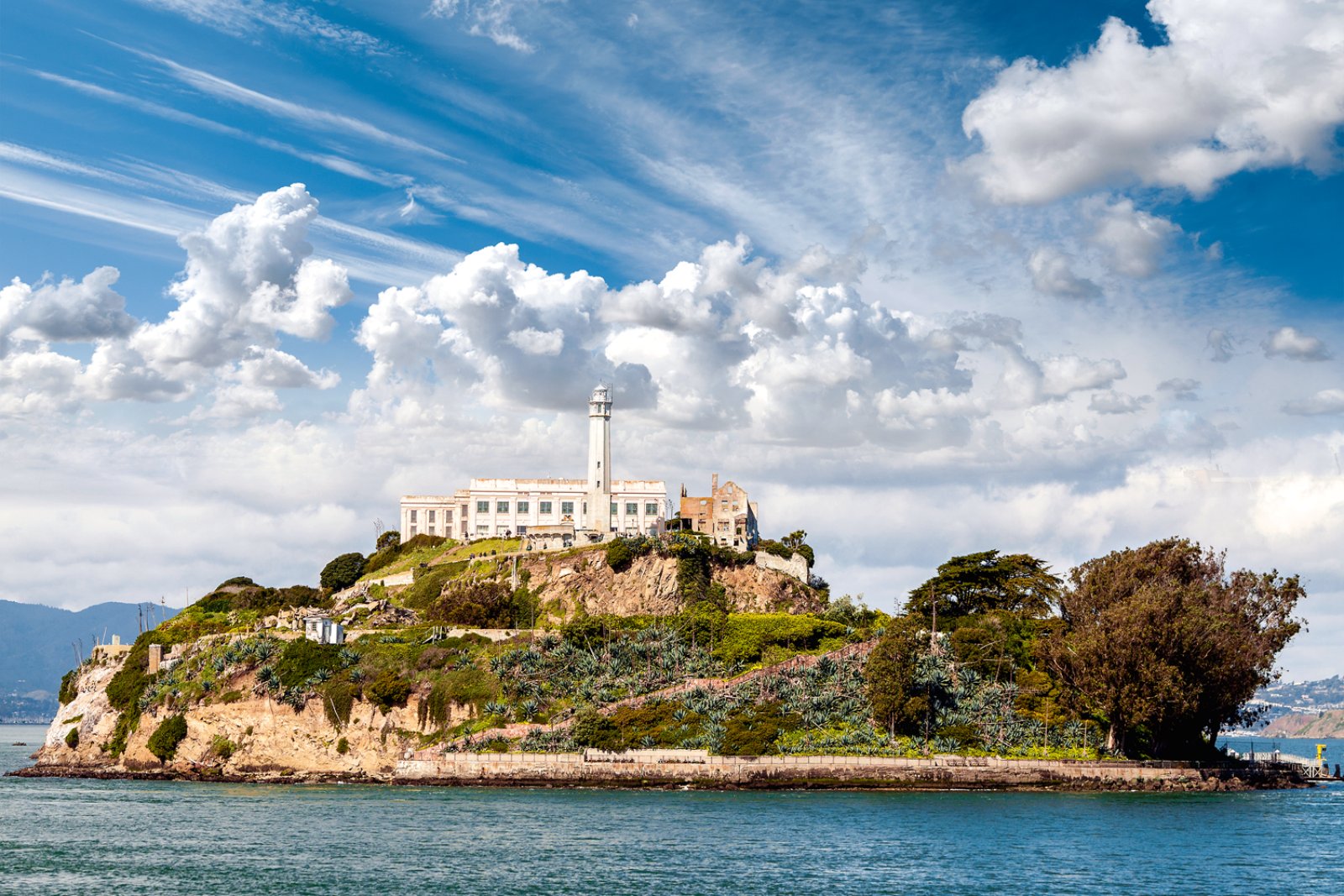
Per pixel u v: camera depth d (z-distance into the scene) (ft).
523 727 581.94
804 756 535.60
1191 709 519.19
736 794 518.37
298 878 341.62
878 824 433.07
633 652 633.20
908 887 331.57
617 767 546.67
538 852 377.71
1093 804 490.49
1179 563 590.96
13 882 335.67
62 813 469.98
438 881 337.52
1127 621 530.68
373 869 352.90
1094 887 331.77
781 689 587.68
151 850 384.47
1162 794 526.57
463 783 556.51
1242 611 575.79
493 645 654.53
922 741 548.31
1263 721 594.24
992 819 445.37
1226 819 451.53
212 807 486.79
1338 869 356.18
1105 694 528.63
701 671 619.26
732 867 356.18
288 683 622.13
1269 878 343.05
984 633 615.57
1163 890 328.70
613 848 384.68
